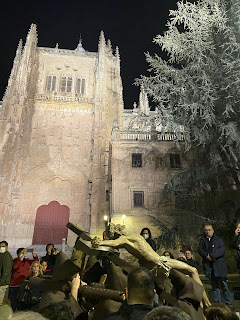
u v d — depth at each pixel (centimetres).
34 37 4153
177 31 1877
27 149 3559
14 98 3628
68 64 4259
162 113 2044
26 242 3145
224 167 2050
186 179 2269
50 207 3456
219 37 1831
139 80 2030
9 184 3183
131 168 2978
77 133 3778
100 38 4438
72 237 3297
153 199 2852
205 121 1858
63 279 338
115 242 372
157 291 372
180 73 1934
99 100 3822
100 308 370
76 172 3581
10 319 205
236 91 1717
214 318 320
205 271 877
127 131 3194
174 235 2062
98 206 3119
